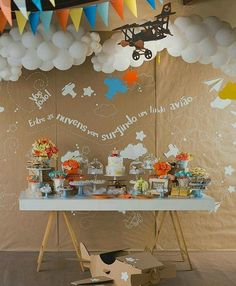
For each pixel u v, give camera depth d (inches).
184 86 197.6
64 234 198.2
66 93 196.1
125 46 164.1
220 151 198.8
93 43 164.7
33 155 180.2
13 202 196.9
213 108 198.2
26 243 198.1
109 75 196.5
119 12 121.2
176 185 174.6
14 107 195.8
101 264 129.7
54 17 172.4
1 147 195.9
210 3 189.8
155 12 189.0
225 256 192.2
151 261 125.9
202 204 165.2
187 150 198.2
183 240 178.2
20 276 165.2
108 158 184.2
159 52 195.6
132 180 190.1
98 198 166.6
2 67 167.8
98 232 198.5
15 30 163.3
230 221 199.0
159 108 197.8
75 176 177.0
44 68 169.5
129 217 198.8
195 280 161.9
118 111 197.0
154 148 197.9
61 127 196.5
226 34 161.0
